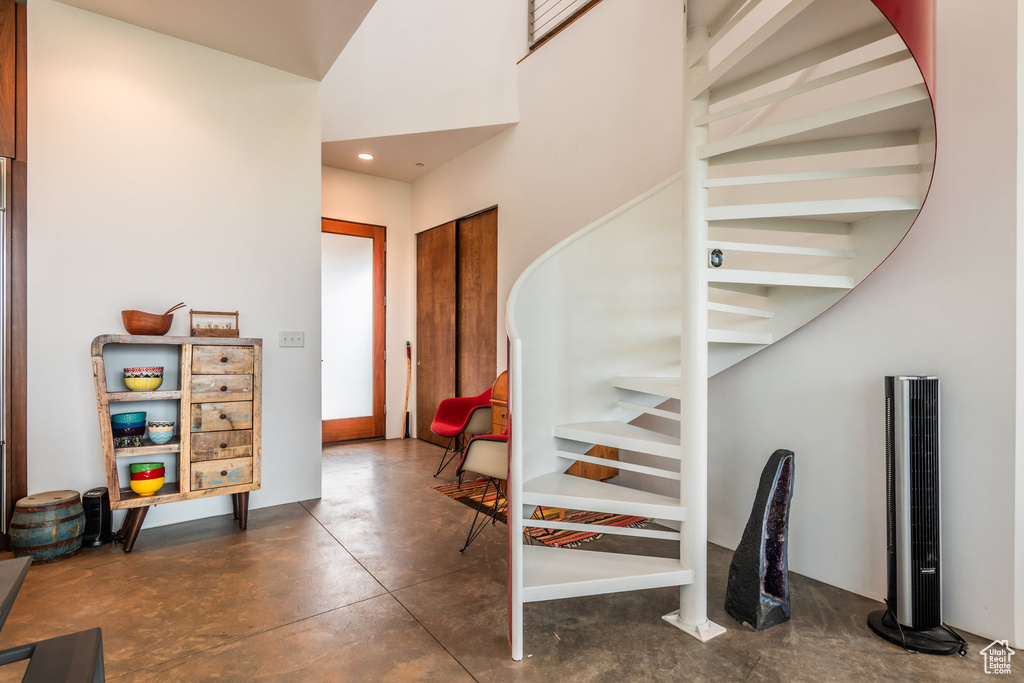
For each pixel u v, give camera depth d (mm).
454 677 1703
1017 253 1909
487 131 4664
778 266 2594
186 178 3139
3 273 2629
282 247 3469
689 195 2078
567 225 4012
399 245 6043
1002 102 1940
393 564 2561
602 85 3740
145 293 3008
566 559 2139
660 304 2623
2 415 2627
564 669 1755
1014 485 1914
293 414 3527
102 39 2889
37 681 840
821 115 1801
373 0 2705
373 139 4766
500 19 4547
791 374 2596
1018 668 1771
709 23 2064
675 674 1731
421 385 5949
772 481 2082
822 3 1540
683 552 2064
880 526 2268
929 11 1559
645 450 2145
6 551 2631
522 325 2283
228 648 1845
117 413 2910
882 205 1938
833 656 1843
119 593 2240
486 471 2562
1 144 2643
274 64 3395
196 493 2854
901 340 2213
